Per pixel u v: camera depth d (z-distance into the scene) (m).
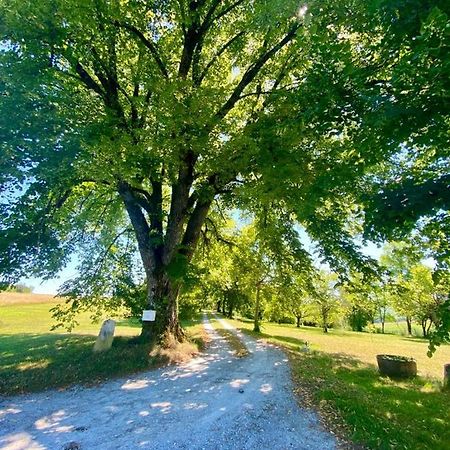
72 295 11.70
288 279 16.11
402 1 5.28
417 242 7.71
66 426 5.88
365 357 15.38
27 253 10.08
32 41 8.91
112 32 10.39
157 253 12.39
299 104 7.61
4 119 7.93
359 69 6.15
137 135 9.27
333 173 6.96
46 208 10.62
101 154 8.52
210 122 9.30
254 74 12.60
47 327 20.53
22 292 45.25
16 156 7.93
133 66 11.59
